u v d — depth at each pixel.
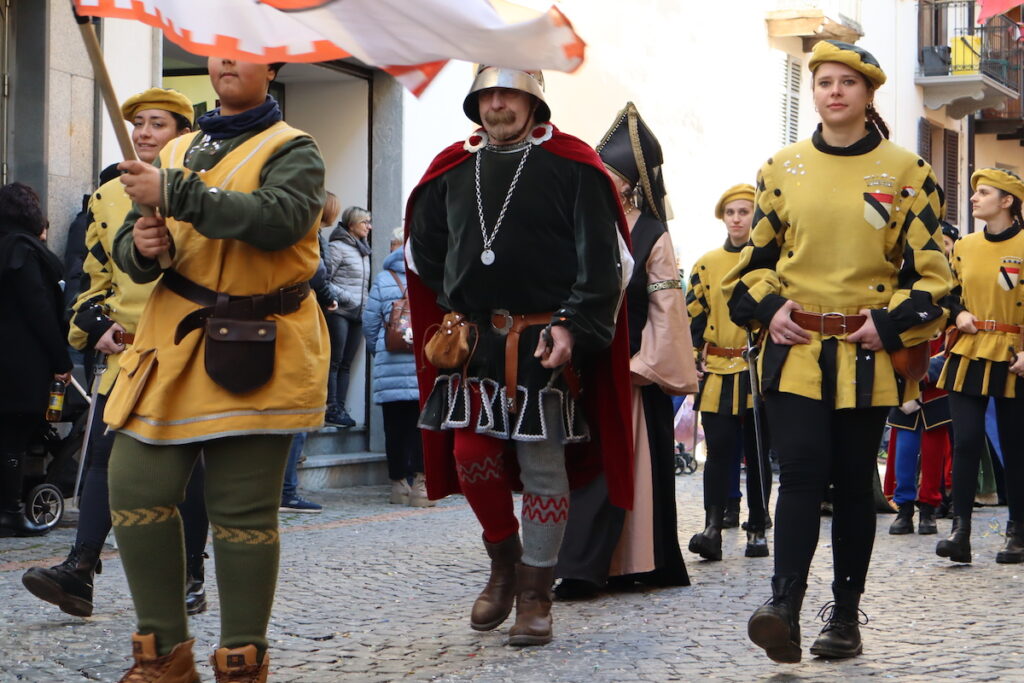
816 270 4.97
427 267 5.52
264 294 3.94
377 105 13.42
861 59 4.93
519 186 5.16
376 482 12.56
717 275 8.34
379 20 3.76
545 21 3.76
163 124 6.01
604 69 15.48
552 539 5.26
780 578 4.74
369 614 5.95
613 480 5.56
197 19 3.82
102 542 5.61
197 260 3.93
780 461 4.88
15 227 8.41
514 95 5.18
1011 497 7.86
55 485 8.66
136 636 3.90
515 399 5.22
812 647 5.03
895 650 5.18
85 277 8.31
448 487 5.71
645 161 6.78
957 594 6.63
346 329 12.53
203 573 5.82
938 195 5.02
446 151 5.39
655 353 6.56
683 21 17.64
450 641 5.34
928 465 9.28
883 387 4.86
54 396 8.46
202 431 3.84
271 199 3.83
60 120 9.73
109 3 3.71
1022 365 7.66
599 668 4.84
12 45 9.59
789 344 4.91
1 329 8.24
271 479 3.93
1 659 4.94
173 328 3.90
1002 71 26.97
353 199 13.48
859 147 5.02
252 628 3.92
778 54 20.95
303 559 7.62
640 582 6.85
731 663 4.94
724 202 8.47
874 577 7.21
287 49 3.88
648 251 6.68
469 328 5.28
